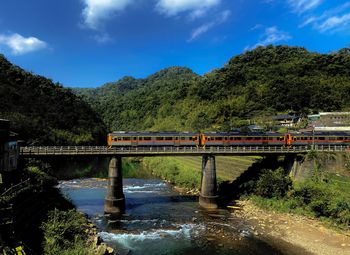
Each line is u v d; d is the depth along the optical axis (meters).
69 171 74.88
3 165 31.52
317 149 48.91
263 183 44.19
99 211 40.84
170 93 183.75
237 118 106.38
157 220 37.22
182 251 28.05
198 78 190.88
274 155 48.62
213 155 43.91
